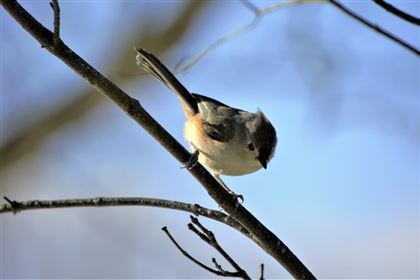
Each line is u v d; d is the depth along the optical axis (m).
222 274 8.12
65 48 7.98
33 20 7.79
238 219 8.92
